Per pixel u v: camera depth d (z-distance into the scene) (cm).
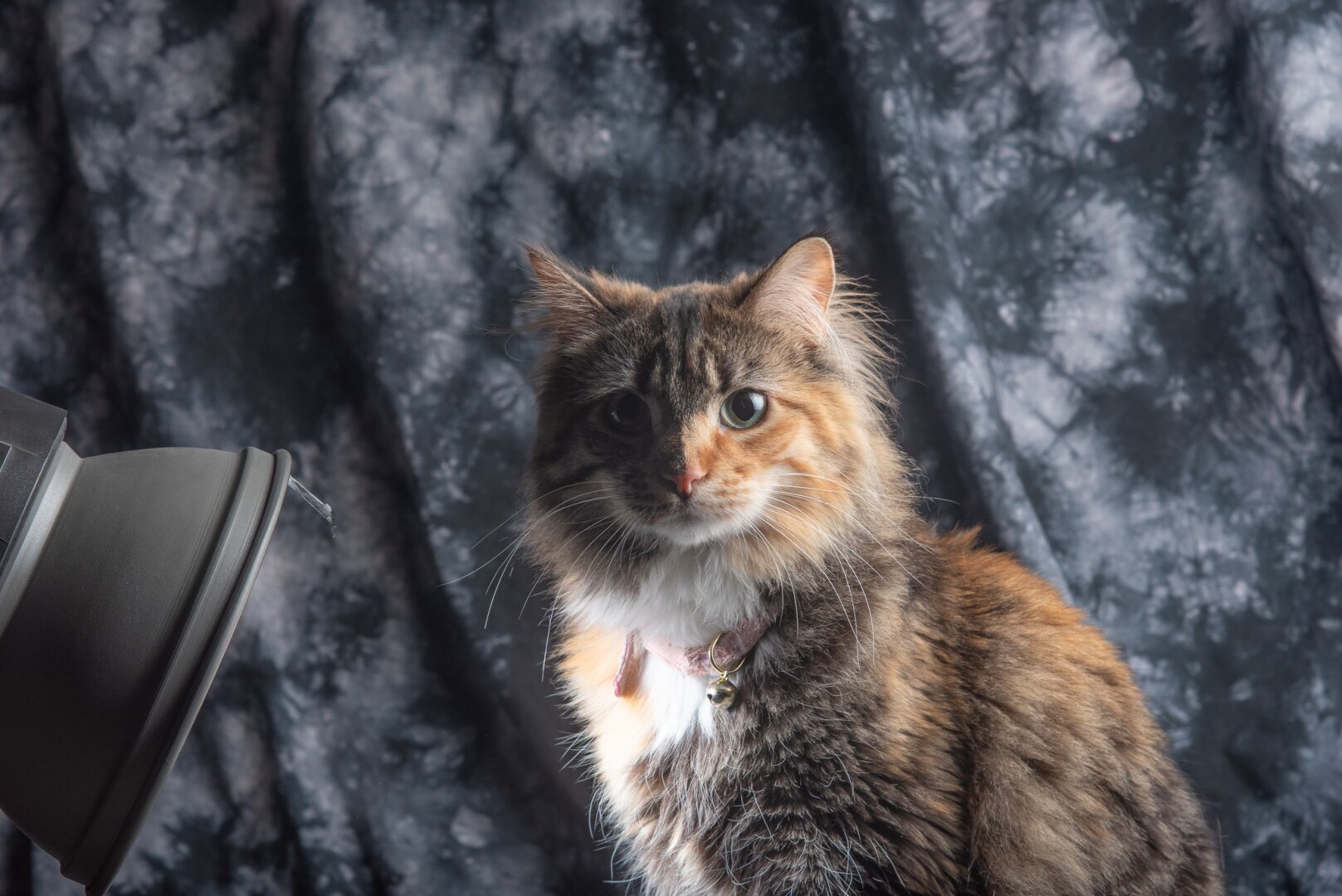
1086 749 169
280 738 241
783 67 236
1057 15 232
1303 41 217
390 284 237
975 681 171
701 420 168
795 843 163
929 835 156
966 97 237
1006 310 239
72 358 246
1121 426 239
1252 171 229
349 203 235
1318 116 217
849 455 176
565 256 243
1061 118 235
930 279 222
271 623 244
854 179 234
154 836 242
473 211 241
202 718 245
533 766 245
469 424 241
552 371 187
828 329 181
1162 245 235
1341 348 221
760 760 163
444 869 241
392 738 245
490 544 241
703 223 243
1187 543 238
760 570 169
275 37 239
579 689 194
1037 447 240
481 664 240
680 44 238
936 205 227
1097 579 240
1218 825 227
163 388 239
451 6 238
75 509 113
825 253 176
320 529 246
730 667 167
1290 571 234
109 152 236
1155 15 230
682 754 171
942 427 230
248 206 243
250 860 244
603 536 176
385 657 246
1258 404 234
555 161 242
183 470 119
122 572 110
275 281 244
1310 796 232
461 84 239
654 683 175
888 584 171
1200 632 238
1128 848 167
